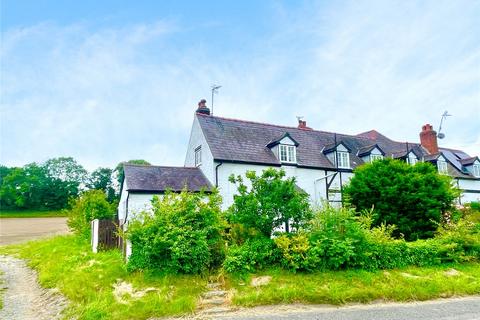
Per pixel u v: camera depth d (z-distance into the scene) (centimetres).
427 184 1697
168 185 2041
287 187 1274
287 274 1123
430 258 1314
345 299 1004
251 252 1154
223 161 2161
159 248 1090
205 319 870
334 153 2622
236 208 1282
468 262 1362
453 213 1639
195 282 1056
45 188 6831
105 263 1299
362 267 1185
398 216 1642
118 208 2514
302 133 2844
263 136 2577
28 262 1691
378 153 2859
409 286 1099
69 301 1002
